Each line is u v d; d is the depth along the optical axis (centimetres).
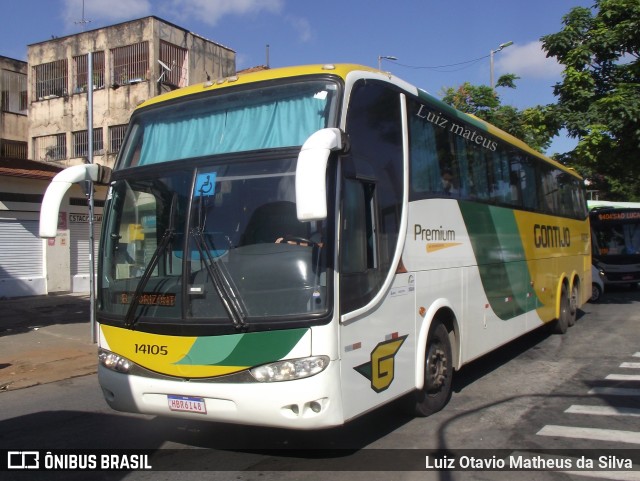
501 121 1902
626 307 1622
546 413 643
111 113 2486
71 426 638
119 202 548
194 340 464
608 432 577
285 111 503
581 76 1391
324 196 395
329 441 555
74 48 2597
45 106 2659
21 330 1237
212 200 488
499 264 834
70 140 2600
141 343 492
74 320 1355
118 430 617
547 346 1060
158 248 497
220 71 2733
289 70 522
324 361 439
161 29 2450
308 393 435
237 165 489
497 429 586
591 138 1319
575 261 1306
